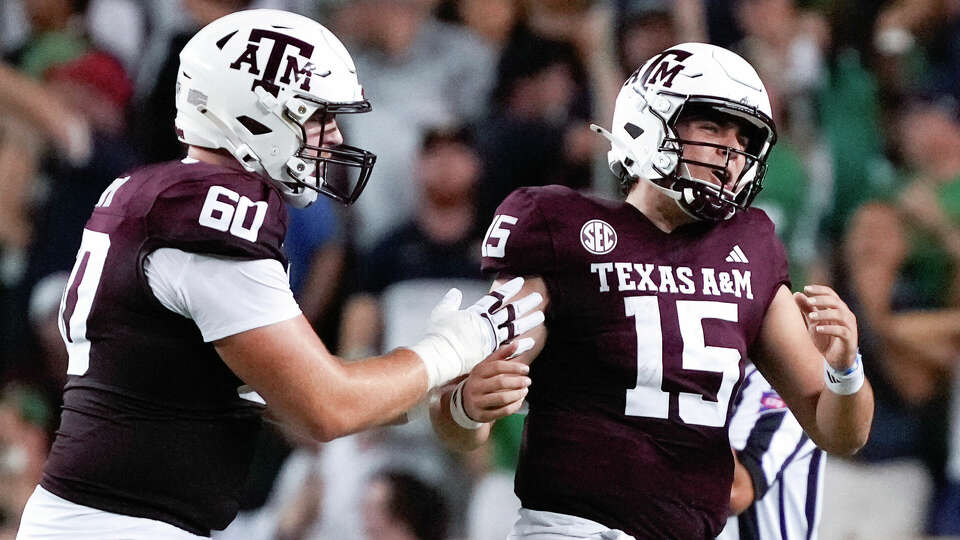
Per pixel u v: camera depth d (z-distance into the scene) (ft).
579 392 43.16
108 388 40.04
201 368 40.22
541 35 90.89
